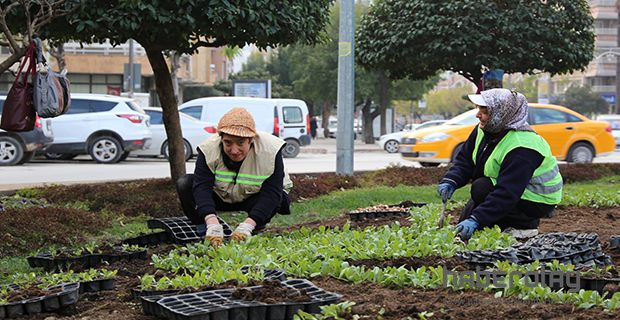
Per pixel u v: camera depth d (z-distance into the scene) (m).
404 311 5.21
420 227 8.35
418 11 17.98
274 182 7.87
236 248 7.02
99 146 25.16
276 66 76.44
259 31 12.11
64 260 7.62
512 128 7.80
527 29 17.92
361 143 53.25
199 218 8.76
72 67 45.88
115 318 5.45
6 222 9.93
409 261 6.78
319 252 6.98
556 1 18.52
